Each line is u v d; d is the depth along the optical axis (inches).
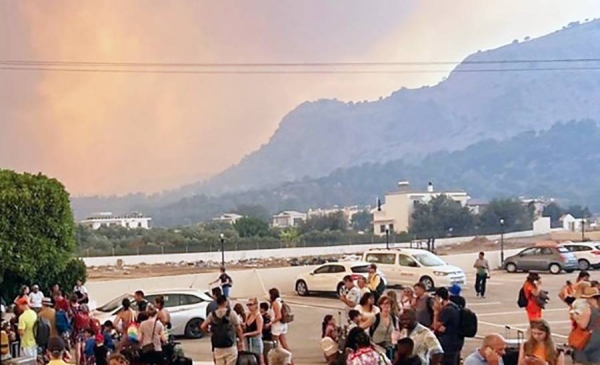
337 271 1417.3
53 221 1263.5
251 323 609.3
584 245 1877.5
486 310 1165.7
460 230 4933.6
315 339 940.6
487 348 398.0
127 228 5118.1
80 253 3676.2
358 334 402.3
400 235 4653.1
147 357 430.0
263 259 3102.9
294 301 1364.4
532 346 412.8
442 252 2849.4
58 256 1263.5
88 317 717.9
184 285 1486.2
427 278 1360.7
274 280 1542.8
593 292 553.0
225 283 1198.9
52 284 1266.0
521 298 740.7
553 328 962.7
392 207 5044.3
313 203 7800.2
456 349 502.9
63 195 1288.1
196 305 944.9
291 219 6993.1
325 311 1218.0
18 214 1225.4
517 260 1834.4
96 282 1407.5
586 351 494.6
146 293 935.0
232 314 563.5
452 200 5078.7
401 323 447.5
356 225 6294.3
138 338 561.0
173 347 548.7
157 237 4739.2
